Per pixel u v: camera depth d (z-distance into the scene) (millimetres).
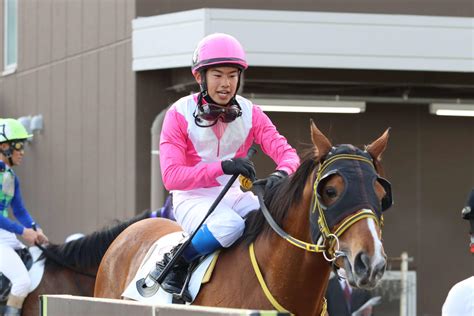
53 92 16984
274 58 12375
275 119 13781
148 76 13992
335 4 13516
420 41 12812
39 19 17500
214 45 5680
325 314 5570
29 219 9680
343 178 4754
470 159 14812
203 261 5688
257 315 3941
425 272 14641
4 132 9461
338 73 13695
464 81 14094
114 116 14617
